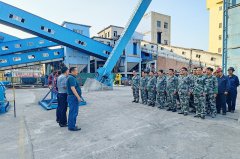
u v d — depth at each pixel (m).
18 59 24.38
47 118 6.66
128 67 32.53
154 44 36.44
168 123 5.72
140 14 18.80
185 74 6.89
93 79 18.44
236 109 8.02
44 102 9.80
